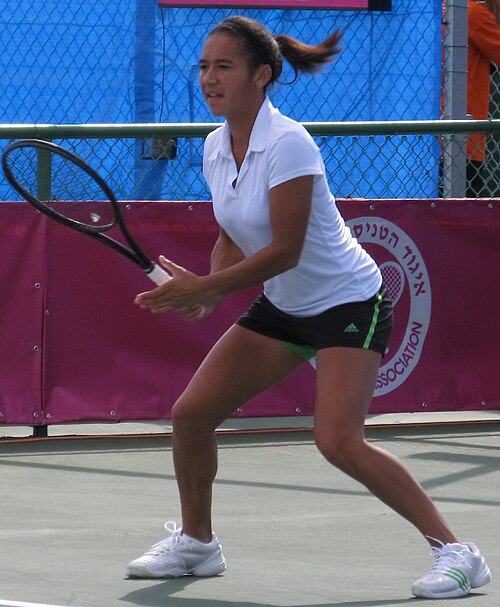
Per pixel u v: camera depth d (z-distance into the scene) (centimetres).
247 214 1135
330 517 1506
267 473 1755
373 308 1158
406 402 2045
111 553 1325
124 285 1947
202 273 1969
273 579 1226
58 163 2133
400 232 2030
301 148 1105
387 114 2317
